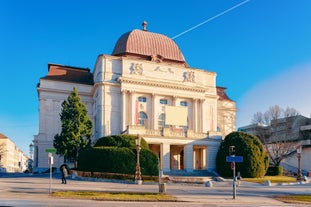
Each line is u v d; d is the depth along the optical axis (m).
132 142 45.25
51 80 63.62
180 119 56.41
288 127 78.25
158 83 58.50
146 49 63.59
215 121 64.56
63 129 49.50
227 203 20.91
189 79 62.06
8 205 16.66
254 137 49.22
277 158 63.78
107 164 41.50
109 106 56.03
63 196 21.09
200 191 28.94
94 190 26.36
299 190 32.72
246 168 46.12
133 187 31.12
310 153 74.69
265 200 23.14
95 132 59.56
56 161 60.19
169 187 32.34
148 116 58.22
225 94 79.44
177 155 57.31
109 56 57.47
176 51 66.62
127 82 56.69
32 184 30.92
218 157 49.88
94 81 63.88
